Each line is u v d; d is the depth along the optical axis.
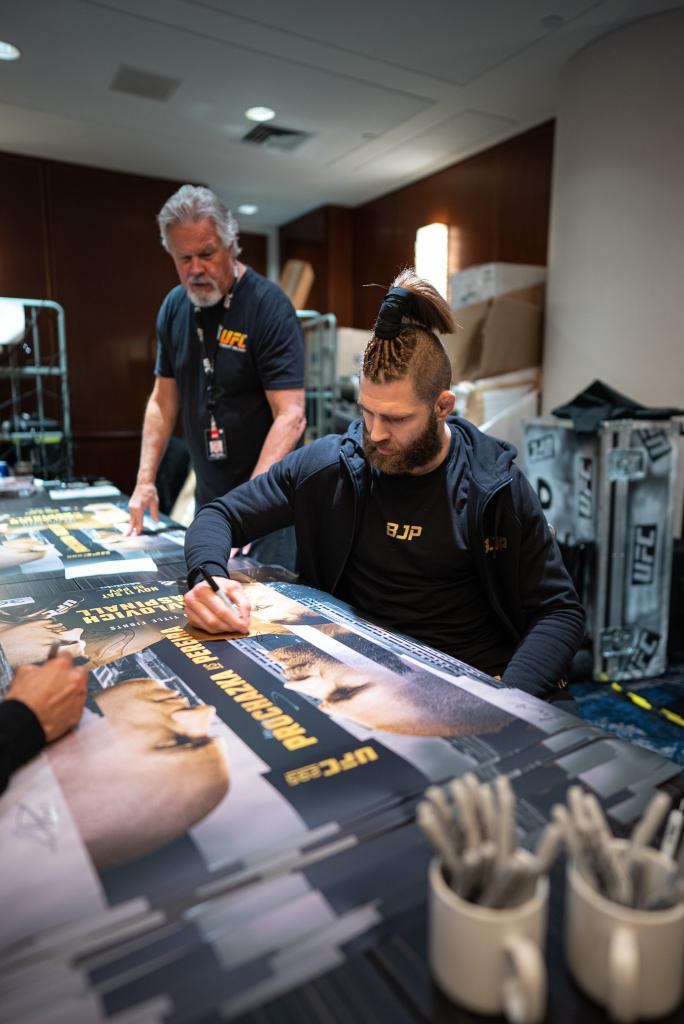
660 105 2.71
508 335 3.24
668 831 0.48
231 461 1.88
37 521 1.79
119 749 0.64
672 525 2.49
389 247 4.94
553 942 0.43
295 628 0.98
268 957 0.41
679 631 2.75
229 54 2.98
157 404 2.00
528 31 2.78
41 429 3.90
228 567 1.28
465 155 4.16
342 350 4.74
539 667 0.99
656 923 0.36
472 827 0.40
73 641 0.93
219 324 1.78
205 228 1.61
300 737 0.66
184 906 0.44
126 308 4.75
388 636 0.96
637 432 2.38
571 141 3.01
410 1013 0.38
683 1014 0.38
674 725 2.18
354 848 0.50
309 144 4.03
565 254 3.09
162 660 0.86
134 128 3.83
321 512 1.24
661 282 2.79
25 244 4.40
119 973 0.40
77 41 2.87
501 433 3.23
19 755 0.61
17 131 3.90
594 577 2.46
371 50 2.93
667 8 2.63
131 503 1.79
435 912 0.39
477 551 1.10
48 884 0.46
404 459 1.05
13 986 0.38
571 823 0.40
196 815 0.54
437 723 0.69
